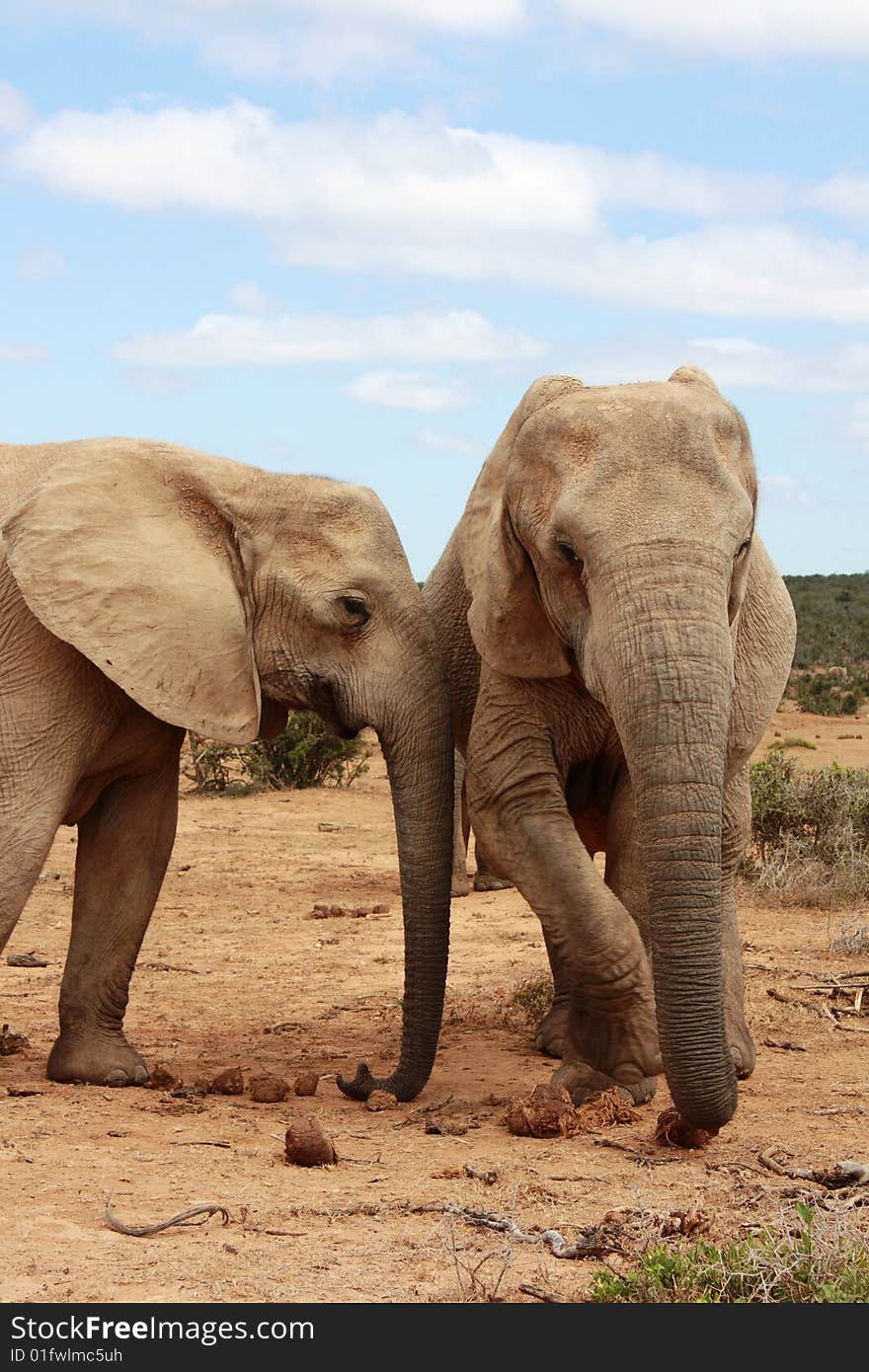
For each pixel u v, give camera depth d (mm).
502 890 15609
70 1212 5277
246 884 15953
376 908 14258
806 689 50906
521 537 6672
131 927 7922
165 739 7918
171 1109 7066
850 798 15414
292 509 7824
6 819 7258
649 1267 4523
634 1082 6965
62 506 7422
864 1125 6730
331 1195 5578
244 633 7656
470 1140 6523
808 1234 4590
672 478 6141
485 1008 9953
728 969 8008
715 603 5965
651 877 5844
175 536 7613
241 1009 9945
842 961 11273
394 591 7789
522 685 7254
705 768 5816
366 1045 8805
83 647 7250
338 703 7828
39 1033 9008
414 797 7727
